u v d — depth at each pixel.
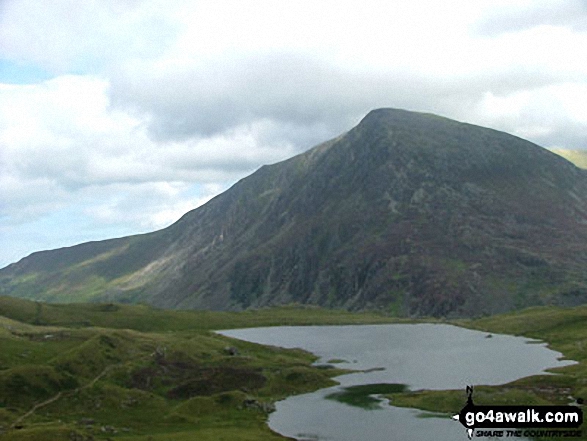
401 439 147.25
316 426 163.38
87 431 159.38
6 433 143.62
